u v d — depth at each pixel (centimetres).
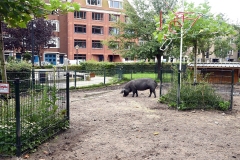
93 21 4275
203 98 770
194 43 1040
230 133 525
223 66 1510
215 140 478
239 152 416
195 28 924
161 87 936
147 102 930
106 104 891
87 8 4197
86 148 432
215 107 772
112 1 4403
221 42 3056
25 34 2808
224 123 610
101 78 1881
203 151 419
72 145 446
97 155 401
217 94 813
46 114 474
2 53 461
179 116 684
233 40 3409
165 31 935
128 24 1908
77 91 1291
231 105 766
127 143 459
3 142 387
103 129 553
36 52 3117
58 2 438
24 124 415
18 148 382
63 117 539
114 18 2161
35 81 504
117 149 428
